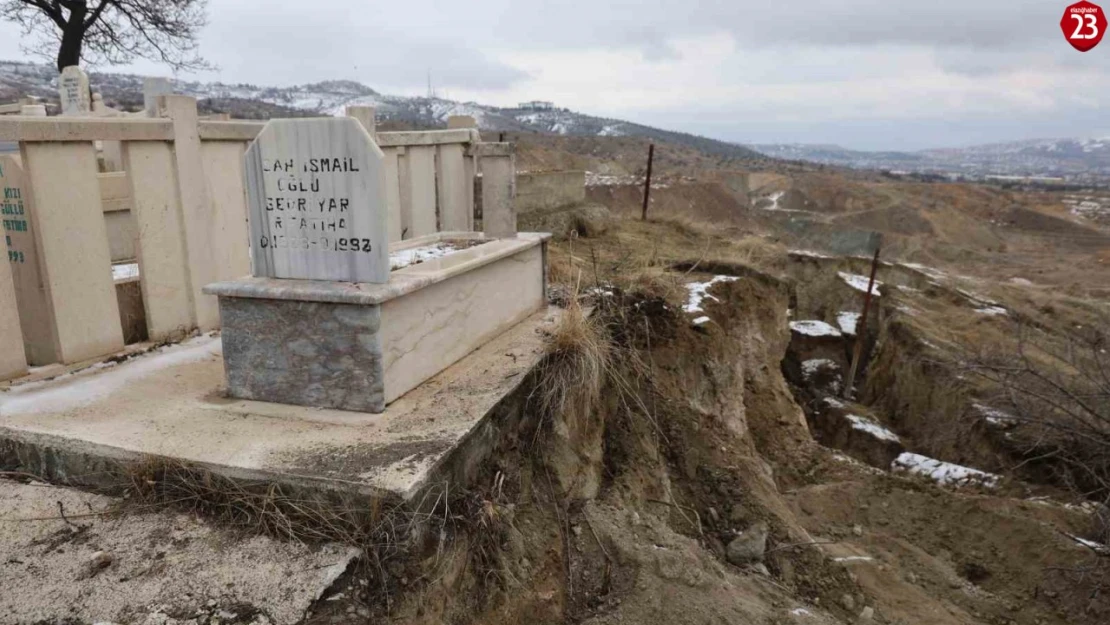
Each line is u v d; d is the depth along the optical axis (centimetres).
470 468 345
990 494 827
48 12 1753
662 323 629
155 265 463
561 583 358
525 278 535
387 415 356
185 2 1986
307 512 286
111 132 421
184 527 290
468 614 301
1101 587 574
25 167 386
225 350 381
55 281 407
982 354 1068
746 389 766
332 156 362
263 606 250
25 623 241
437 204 707
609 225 1079
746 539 498
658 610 355
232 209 516
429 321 403
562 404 423
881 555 621
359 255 368
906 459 947
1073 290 2267
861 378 1350
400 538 279
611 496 441
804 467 762
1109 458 787
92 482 323
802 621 395
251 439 328
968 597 588
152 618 242
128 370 422
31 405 365
